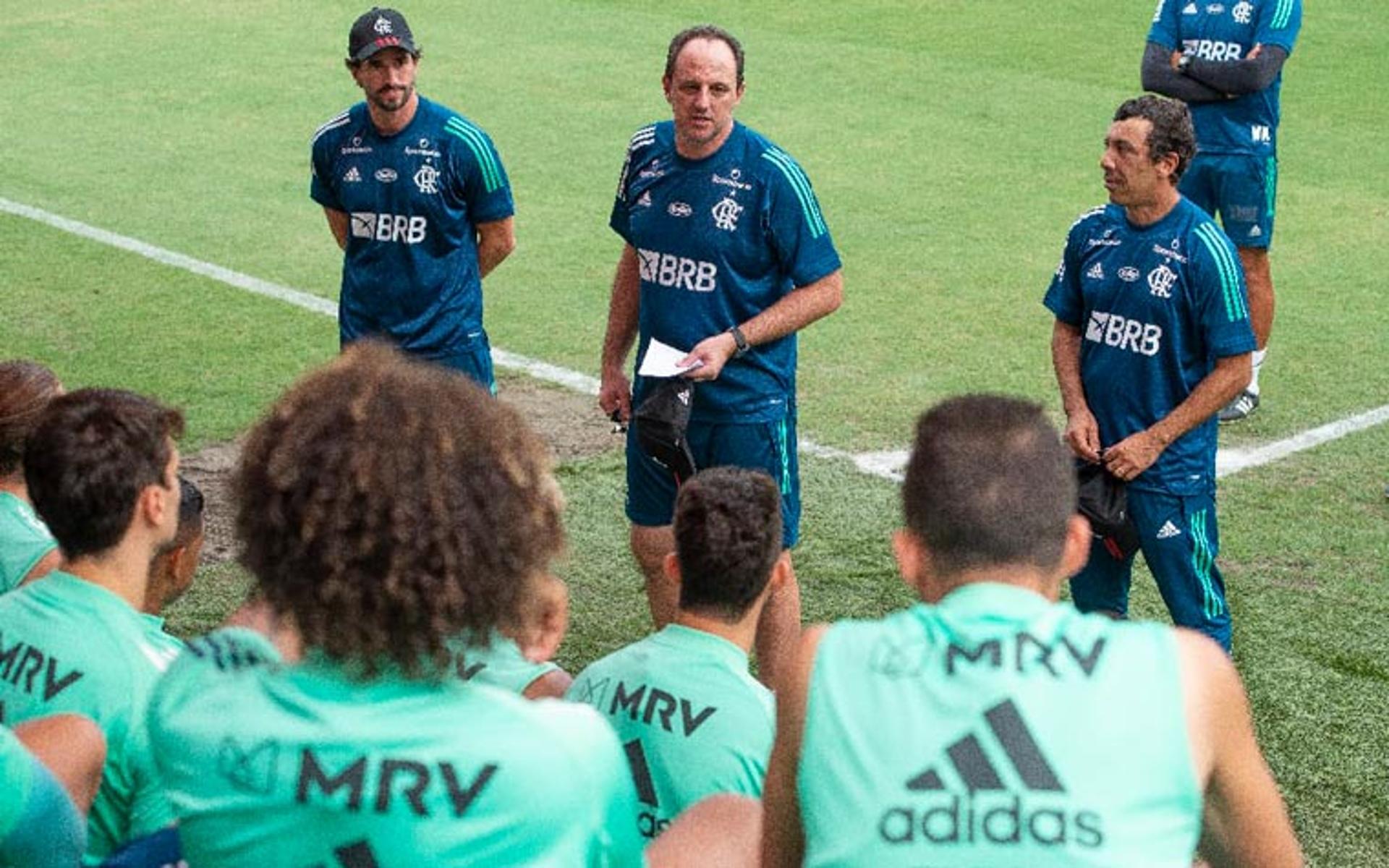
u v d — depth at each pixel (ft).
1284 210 47.52
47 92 60.03
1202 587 22.20
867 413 34.12
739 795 10.12
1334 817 20.53
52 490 11.78
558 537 8.21
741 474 14.08
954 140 54.49
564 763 7.81
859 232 45.73
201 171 51.34
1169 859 8.02
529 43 66.49
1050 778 8.06
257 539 7.81
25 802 9.32
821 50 65.41
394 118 26.35
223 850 7.80
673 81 22.11
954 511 8.84
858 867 8.12
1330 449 32.45
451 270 27.22
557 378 36.27
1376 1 72.64
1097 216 21.86
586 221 46.75
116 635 11.91
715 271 22.71
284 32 68.54
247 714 7.84
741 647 13.92
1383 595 26.45
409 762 7.66
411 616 7.63
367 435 7.77
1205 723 8.28
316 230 46.21
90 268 43.01
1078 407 21.93
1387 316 39.73
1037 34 67.97
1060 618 8.59
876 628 8.76
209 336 38.52
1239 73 35.32
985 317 39.65
